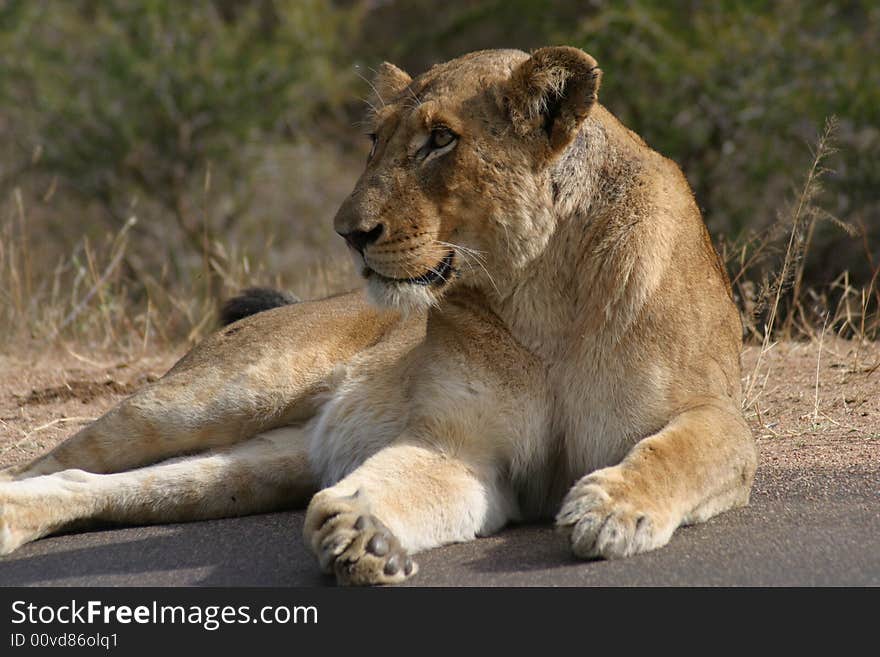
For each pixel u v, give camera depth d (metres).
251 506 8.64
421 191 7.60
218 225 24.72
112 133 24.62
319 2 29.00
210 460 8.58
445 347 7.97
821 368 11.64
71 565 7.32
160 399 9.14
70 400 12.16
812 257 18.28
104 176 24.64
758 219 20.36
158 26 25.33
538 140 7.65
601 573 6.62
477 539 7.55
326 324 9.41
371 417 8.79
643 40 22.70
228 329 9.73
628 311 7.66
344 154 28.66
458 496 7.53
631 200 7.81
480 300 7.98
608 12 22.73
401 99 8.03
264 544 7.52
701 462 7.24
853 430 9.52
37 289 17.97
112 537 7.94
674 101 21.75
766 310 13.64
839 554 6.75
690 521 7.31
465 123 7.61
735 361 8.30
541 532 7.64
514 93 7.60
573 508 6.86
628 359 7.66
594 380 7.74
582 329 7.77
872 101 20.06
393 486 7.37
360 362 9.12
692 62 21.48
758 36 21.78
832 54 21.16
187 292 21.58
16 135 25.03
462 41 28.64
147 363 13.74
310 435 9.09
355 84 28.06
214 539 7.72
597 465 7.79
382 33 31.84
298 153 26.72
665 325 7.68
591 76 7.50
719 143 21.33
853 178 19.38
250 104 25.44
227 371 9.22
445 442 7.77
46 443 10.53
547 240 7.76
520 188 7.64
